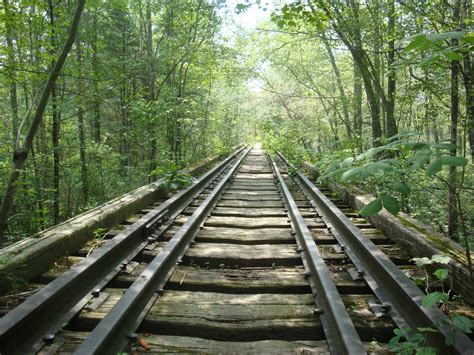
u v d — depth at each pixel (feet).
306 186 27.66
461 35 5.69
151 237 14.30
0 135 30.09
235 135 114.01
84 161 35.68
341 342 7.21
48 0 22.38
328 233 15.90
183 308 9.32
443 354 6.87
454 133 23.86
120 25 47.98
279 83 70.28
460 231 23.06
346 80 53.47
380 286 10.00
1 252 10.09
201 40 43.21
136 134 38.81
